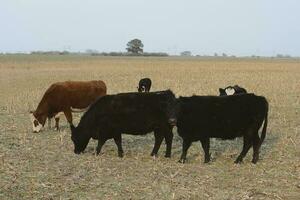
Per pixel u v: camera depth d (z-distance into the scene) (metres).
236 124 12.44
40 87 37.81
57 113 17.22
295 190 10.10
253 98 12.52
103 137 13.29
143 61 108.62
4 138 15.49
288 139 15.78
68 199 9.17
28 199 9.11
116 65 83.94
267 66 82.62
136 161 12.52
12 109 23.47
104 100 13.29
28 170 11.13
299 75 53.41
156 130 13.16
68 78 49.16
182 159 12.59
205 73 57.62
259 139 12.69
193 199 9.34
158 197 9.41
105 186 10.09
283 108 24.05
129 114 12.97
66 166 11.65
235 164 12.41
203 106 12.39
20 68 71.44
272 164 12.41
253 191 9.92
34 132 16.84
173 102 12.42
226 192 9.82
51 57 134.88
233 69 69.44
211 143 15.05
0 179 10.23
